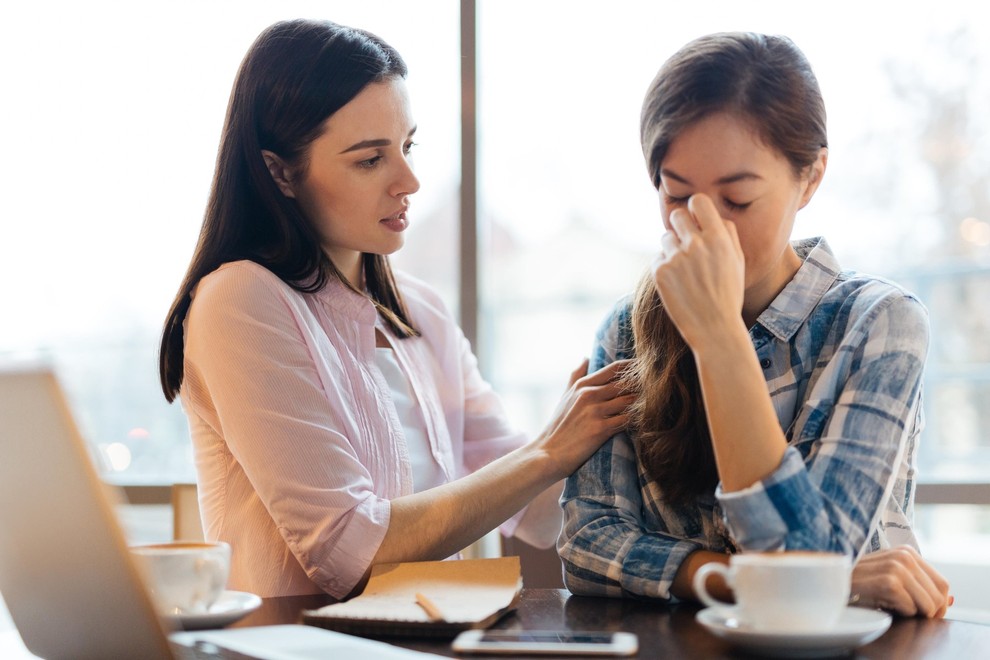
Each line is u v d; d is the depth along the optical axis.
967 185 2.47
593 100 2.59
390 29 2.58
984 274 2.50
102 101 2.92
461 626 0.99
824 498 1.10
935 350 2.54
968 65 2.44
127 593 0.86
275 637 0.93
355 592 1.40
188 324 1.57
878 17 2.43
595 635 0.97
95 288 2.99
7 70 2.95
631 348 1.48
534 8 2.58
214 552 1.04
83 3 2.91
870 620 0.93
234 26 2.79
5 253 2.99
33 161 2.97
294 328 1.54
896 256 2.49
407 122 1.65
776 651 0.89
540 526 1.75
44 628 0.97
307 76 1.58
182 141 2.88
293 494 1.43
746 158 1.14
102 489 0.83
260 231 1.64
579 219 2.65
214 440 1.61
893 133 2.46
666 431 1.32
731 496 1.05
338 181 1.61
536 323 2.67
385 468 1.60
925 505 2.21
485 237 2.55
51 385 0.82
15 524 0.91
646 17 2.54
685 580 1.17
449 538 1.41
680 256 1.08
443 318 1.89
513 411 2.65
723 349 1.07
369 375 1.64
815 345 1.29
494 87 2.59
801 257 1.37
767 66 1.15
